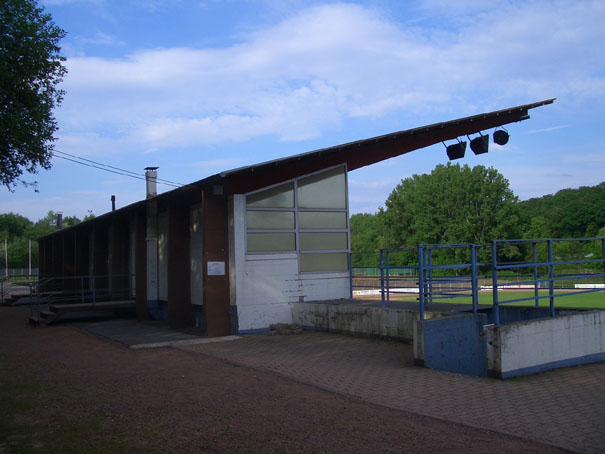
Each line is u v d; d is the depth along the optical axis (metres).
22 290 43.31
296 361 9.49
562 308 11.54
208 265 13.03
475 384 7.72
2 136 17.72
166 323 16.92
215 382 7.83
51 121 20.30
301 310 13.83
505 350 8.95
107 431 5.58
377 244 72.62
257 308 13.50
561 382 8.44
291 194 14.30
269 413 6.11
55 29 19.69
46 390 7.58
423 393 7.09
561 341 9.92
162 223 18.30
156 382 7.93
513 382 8.30
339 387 7.43
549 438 5.27
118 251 22.33
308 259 14.45
